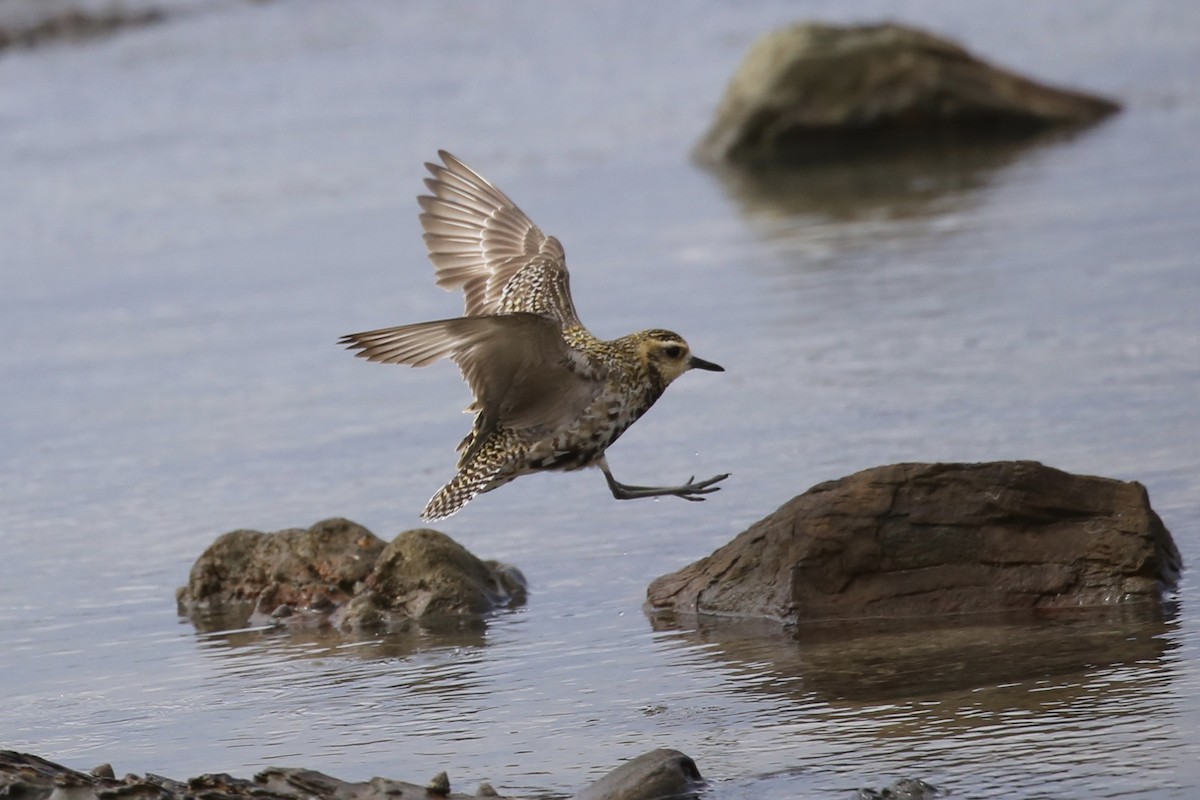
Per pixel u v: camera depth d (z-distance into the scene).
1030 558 11.53
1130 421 14.93
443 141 32.62
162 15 46.84
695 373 18.12
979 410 15.74
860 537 11.70
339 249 25.42
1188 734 8.74
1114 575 11.35
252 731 10.15
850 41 32.31
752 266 22.86
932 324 19.06
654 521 13.95
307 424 17.59
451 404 18.08
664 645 11.26
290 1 48.41
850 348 18.41
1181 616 10.85
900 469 11.93
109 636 12.45
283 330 21.28
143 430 17.72
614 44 41.22
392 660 11.46
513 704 10.33
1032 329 18.39
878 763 8.74
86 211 28.94
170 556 14.09
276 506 15.06
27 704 10.96
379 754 9.56
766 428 15.95
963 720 9.27
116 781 8.50
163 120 35.50
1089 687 9.62
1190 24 39.28
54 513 15.38
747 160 31.34
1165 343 17.28
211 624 12.66
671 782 8.53
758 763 8.89
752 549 12.01
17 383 19.78
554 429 9.97
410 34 43.59
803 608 11.54
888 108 31.80
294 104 36.47
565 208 27.64
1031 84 32.41
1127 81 34.50
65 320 22.59
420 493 15.13
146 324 22.11
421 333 8.87
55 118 36.38
